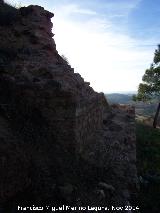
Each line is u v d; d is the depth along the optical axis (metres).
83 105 10.62
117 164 10.95
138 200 9.52
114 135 14.55
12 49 12.25
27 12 16.78
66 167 8.48
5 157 6.64
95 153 11.00
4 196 6.44
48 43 14.45
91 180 8.68
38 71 10.82
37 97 9.53
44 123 9.44
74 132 9.45
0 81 9.77
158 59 34.50
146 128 29.03
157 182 12.21
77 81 12.05
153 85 35.25
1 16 14.90
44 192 7.14
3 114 8.98
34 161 7.49
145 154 17.28
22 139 8.14
